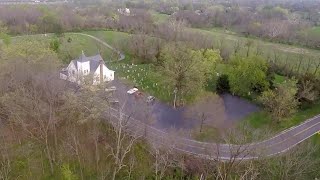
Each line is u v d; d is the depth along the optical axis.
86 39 164.38
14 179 67.44
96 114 75.56
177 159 72.12
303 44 164.12
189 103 97.81
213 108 92.56
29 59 90.88
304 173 69.06
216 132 84.19
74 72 104.44
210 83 113.06
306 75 104.69
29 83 79.75
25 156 71.38
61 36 161.62
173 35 153.88
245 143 72.88
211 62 111.25
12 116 74.31
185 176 70.31
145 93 105.12
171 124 87.31
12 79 79.25
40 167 70.31
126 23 186.62
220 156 73.75
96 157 72.62
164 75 106.31
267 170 69.88
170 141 75.56
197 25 198.88
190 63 100.25
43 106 75.19
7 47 104.12
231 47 146.88
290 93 92.69
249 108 98.88
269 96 94.06
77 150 70.31
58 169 70.12
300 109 99.19
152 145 74.00
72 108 78.69
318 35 171.38
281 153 74.62
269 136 82.25
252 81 103.00
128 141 74.94
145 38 146.50
